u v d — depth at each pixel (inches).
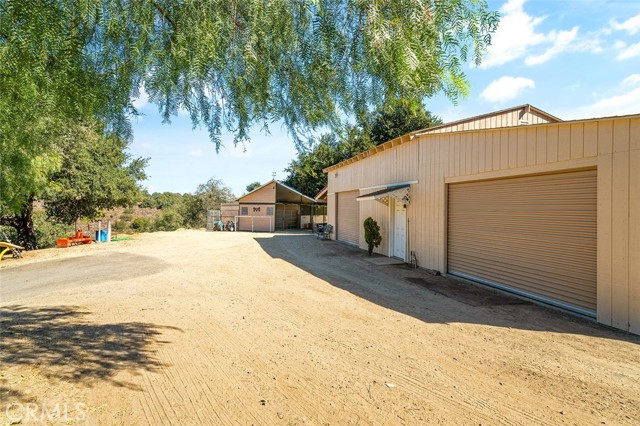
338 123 118.9
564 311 218.8
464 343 167.6
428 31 83.4
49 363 136.5
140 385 121.7
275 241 690.8
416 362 145.7
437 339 172.9
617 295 187.3
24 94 92.4
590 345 165.5
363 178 544.4
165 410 106.3
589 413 109.0
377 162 492.1
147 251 535.5
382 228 481.4
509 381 129.6
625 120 183.0
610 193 190.4
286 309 225.9
